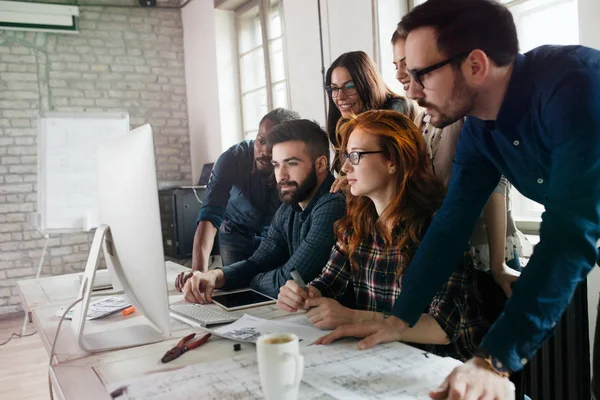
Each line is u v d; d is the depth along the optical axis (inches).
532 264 32.7
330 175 72.6
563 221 31.9
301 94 133.3
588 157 32.1
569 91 34.0
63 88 185.9
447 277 44.5
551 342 62.2
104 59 191.8
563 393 61.6
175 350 44.4
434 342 45.6
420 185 50.7
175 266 97.3
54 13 180.4
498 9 35.0
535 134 38.0
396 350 42.9
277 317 55.2
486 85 36.7
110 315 60.3
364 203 54.7
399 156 50.1
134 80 197.0
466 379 32.2
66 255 185.5
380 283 53.0
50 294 75.0
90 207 146.3
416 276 44.7
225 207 102.0
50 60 183.6
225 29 180.4
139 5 195.0
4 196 177.8
